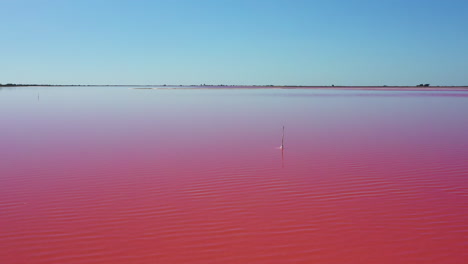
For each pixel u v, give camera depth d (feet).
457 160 41.50
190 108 124.98
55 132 65.10
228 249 21.04
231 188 31.65
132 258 20.11
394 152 46.39
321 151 47.42
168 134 62.64
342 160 42.06
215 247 21.26
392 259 19.84
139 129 69.05
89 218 25.21
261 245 21.47
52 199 28.91
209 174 36.11
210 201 28.43
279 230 23.32
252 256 20.29
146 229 23.56
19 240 22.11
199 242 21.85
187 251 20.83
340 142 54.03
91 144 52.90
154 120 85.61
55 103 154.51
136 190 31.14
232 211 26.40
